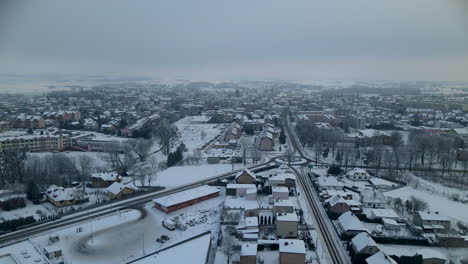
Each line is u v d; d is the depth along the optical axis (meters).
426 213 117.31
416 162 197.00
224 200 141.12
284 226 108.31
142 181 156.00
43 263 84.69
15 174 159.38
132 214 125.94
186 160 197.88
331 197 134.38
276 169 183.62
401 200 137.00
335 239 108.31
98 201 138.25
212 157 197.88
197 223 118.81
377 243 105.88
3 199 129.12
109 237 107.81
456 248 102.62
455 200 140.62
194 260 88.00
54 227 114.75
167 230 113.06
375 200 133.12
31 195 136.88
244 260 91.00
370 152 196.50
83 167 166.12
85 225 116.25
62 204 132.38
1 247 95.38
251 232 109.38
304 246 93.62
